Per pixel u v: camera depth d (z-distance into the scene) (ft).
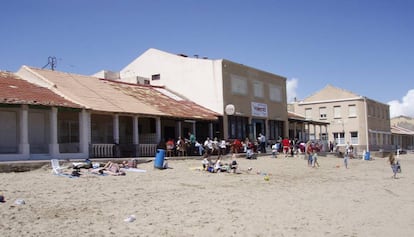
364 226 38.40
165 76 129.08
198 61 123.24
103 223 36.35
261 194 54.65
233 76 124.26
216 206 45.47
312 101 208.23
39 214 38.19
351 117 198.90
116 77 132.67
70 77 100.01
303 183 68.28
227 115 120.37
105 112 84.58
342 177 80.59
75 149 85.30
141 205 44.45
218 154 103.65
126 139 100.99
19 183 52.54
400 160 156.56
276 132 146.20
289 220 39.83
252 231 35.47
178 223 37.40
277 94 147.13
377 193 59.11
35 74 90.74
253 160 104.68
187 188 57.41
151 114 93.66
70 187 52.13
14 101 70.18
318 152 139.95
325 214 43.01
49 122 81.92
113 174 64.69
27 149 72.02
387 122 233.96
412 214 44.11
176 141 105.70
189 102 120.78
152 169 74.69
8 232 32.30
